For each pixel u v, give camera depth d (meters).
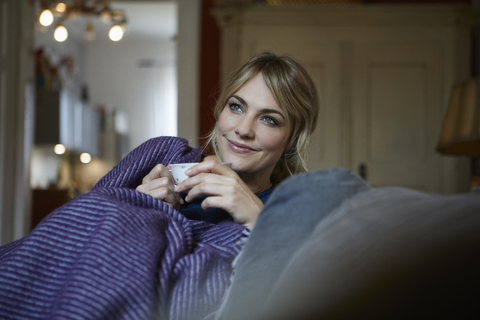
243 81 1.27
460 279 0.52
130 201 0.95
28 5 4.51
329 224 0.64
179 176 1.08
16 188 4.36
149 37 8.84
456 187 3.96
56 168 7.16
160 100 8.95
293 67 1.30
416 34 4.05
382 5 4.00
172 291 0.80
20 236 4.33
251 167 1.27
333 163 4.03
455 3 4.37
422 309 0.53
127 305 0.71
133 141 8.94
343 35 4.06
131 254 0.76
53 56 7.71
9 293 0.76
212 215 1.22
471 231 0.52
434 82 4.04
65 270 0.78
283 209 0.72
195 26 4.33
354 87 4.05
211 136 1.41
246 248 0.73
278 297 0.65
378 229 0.58
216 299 0.81
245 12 4.02
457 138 2.72
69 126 6.41
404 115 4.04
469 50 4.02
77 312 0.67
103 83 9.03
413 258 0.54
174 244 0.85
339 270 0.59
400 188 0.70
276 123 1.27
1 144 4.35
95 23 8.09
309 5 4.02
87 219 0.81
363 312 0.57
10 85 4.38
